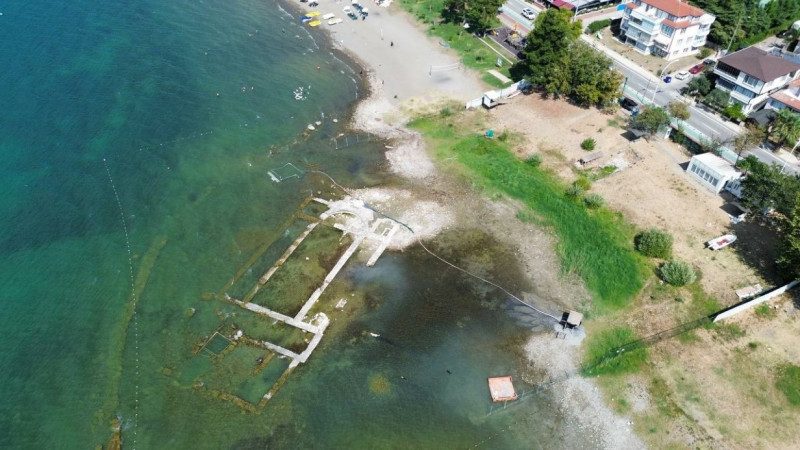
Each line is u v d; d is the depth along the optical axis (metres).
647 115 100.69
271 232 90.31
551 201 93.81
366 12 148.75
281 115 114.62
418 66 129.88
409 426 66.94
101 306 79.19
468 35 139.62
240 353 74.06
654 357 72.00
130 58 126.88
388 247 87.94
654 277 81.19
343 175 101.00
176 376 71.50
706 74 114.25
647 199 92.56
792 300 76.25
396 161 103.81
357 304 80.06
